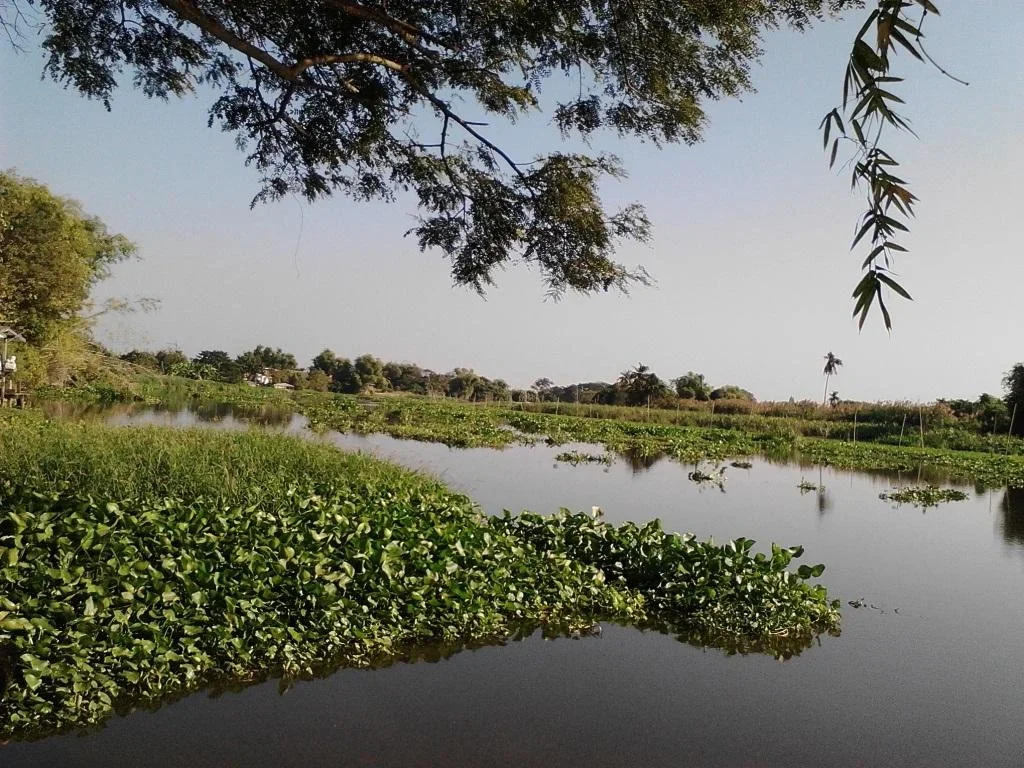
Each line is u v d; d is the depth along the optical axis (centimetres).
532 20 679
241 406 4100
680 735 565
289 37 739
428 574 763
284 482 1090
